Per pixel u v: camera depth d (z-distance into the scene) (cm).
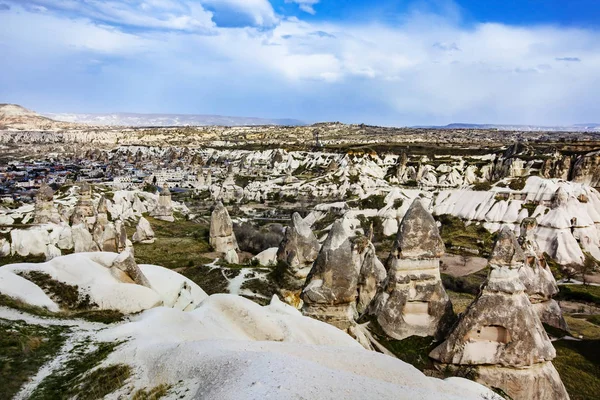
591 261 5894
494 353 1998
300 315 2131
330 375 1188
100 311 1994
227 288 3894
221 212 5800
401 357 2159
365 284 3139
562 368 2577
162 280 2536
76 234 4747
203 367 1261
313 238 3912
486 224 6956
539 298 3083
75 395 1291
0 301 1908
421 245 2316
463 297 4144
